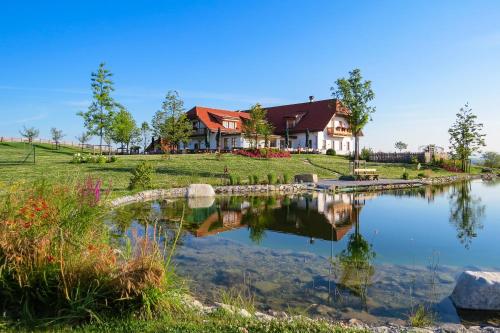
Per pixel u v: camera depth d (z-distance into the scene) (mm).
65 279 4859
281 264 7934
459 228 12180
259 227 11992
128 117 56375
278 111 60688
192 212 14602
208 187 19781
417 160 46594
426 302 6008
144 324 4445
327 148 53688
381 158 50625
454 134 46062
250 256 8508
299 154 46188
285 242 9961
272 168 32250
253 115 44094
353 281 6945
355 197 20703
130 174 24688
